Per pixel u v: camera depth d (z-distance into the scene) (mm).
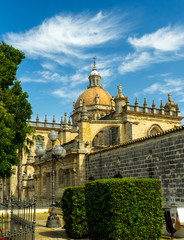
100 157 29875
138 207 12750
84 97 72312
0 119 22094
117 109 43938
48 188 43500
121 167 25844
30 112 25734
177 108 47875
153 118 44938
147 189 13180
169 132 20156
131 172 24281
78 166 33125
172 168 19734
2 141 21562
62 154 20578
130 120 42781
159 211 13359
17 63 26719
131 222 12406
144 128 43750
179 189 18953
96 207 13383
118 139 42562
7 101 24172
